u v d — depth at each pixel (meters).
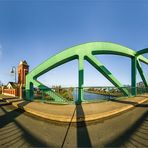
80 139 5.77
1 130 6.83
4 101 18.73
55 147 5.14
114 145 5.21
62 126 7.38
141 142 5.39
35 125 7.59
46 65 19.52
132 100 14.72
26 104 13.78
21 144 5.36
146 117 8.72
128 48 25.12
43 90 15.00
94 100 13.52
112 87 15.20
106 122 7.91
